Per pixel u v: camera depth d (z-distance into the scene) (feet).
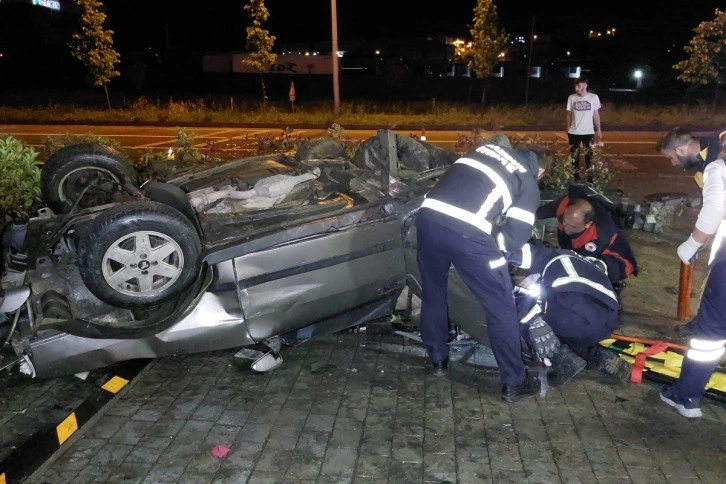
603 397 12.73
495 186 11.56
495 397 12.69
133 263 12.37
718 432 11.60
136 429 11.58
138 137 60.95
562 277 12.84
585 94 30.09
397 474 10.34
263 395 12.72
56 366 12.46
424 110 83.92
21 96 95.61
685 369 11.82
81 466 10.54
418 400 12.57
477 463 10.64
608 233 14.90
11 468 10.07
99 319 13.38
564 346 12.87
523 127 70.23
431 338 13.16
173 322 13.00
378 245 14.20
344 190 15.12
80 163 17.56
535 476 10.32
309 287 13.57
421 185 15.31
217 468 10.48
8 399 12.48
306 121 74.90
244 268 12.92
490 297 11.83
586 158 28.81
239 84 110.83
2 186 19.13
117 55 81.30
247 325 13.28
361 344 14.88
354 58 145.18
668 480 10.25
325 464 10.58
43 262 13.43
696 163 12.35
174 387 13.03
